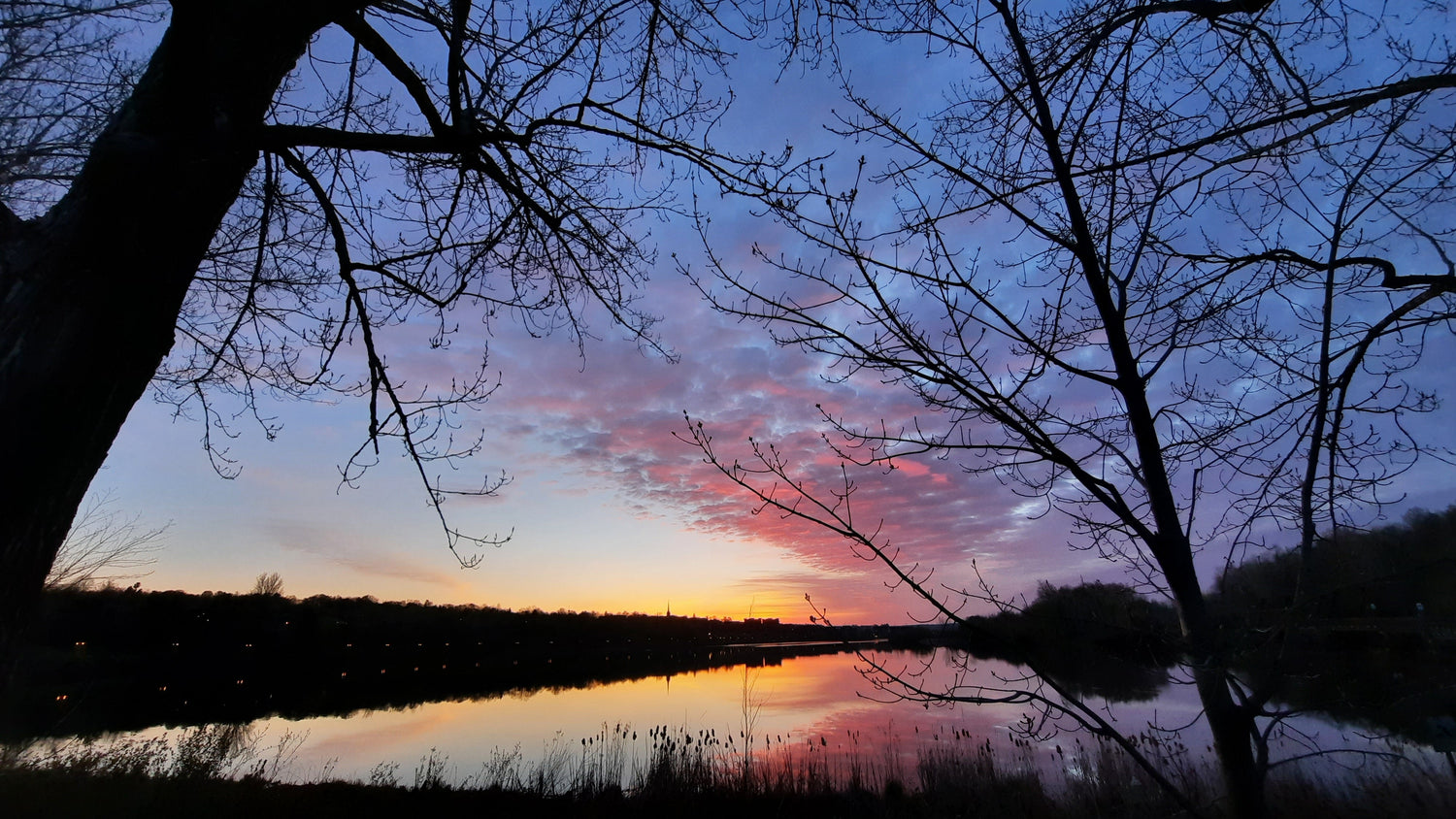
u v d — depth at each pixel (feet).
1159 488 7.89
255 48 7.98
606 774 44.21
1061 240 8.45
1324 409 7.72
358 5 9.71
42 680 58.75
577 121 12.42
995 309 7.95
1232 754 7.09
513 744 62.39
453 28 11.55
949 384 7.61
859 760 45.65
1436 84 7.48
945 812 33.68
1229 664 7.18
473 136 11.42
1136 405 8.13
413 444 13.83
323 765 52.01
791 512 7.93
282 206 15.55
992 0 8.89
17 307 6.39
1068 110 8.77
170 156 7.18
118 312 6.77
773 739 53.88
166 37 7.75
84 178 6.92
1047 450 7.76
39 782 30.30
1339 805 22.06
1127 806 23.13
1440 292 7.45
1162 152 8.39
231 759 40.68
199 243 7.61
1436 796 20.63
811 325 8.02
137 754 35.40
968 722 59.21
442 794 38.78
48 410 6.28
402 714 87.51
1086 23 9.31
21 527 6.07
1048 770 36.37
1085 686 7.48
